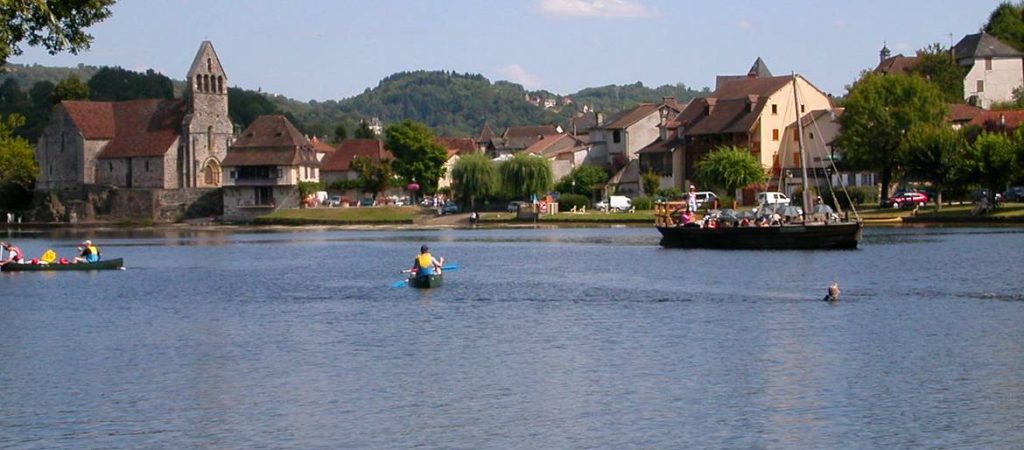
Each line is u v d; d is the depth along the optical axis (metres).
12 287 97.62
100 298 88.69
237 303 84.31
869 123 174.62
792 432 43.69
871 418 45.31
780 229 119.56
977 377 51.81
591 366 56.12
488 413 47.28
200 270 114.06
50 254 116.94
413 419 46.59
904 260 104.50
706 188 198.38
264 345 64.12
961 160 158.50
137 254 140.75
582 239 150.75
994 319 68.12
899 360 55.97
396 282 97.69
